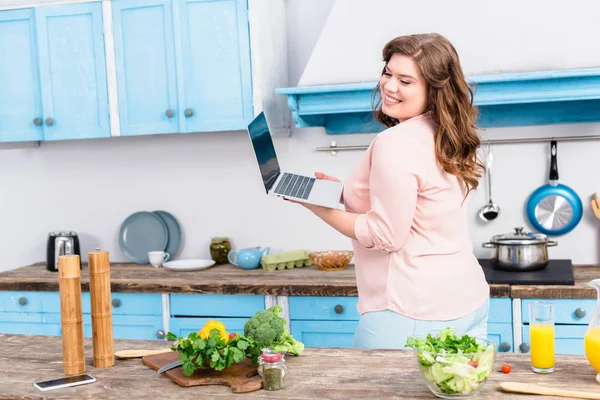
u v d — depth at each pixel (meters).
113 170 3.92
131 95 3.48
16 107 3.62
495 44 3.18
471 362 1.48
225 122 3.39
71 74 3.54
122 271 3.59
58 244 3.68
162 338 3.28
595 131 3.32
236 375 1.66
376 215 1.97
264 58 3.39
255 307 3.17
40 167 4.01
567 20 3.11
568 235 3.39
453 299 2.04
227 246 3.71
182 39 3.39
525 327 2.88
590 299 2.82
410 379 1.62
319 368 1.73
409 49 1.97
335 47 3.31
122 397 1.58
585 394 1.46
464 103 2.03
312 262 3.58
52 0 3.51
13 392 1.64
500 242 3.10
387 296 2.04
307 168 3.65
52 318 3.42
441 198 2.01
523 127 3.38
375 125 3.53
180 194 3.84
